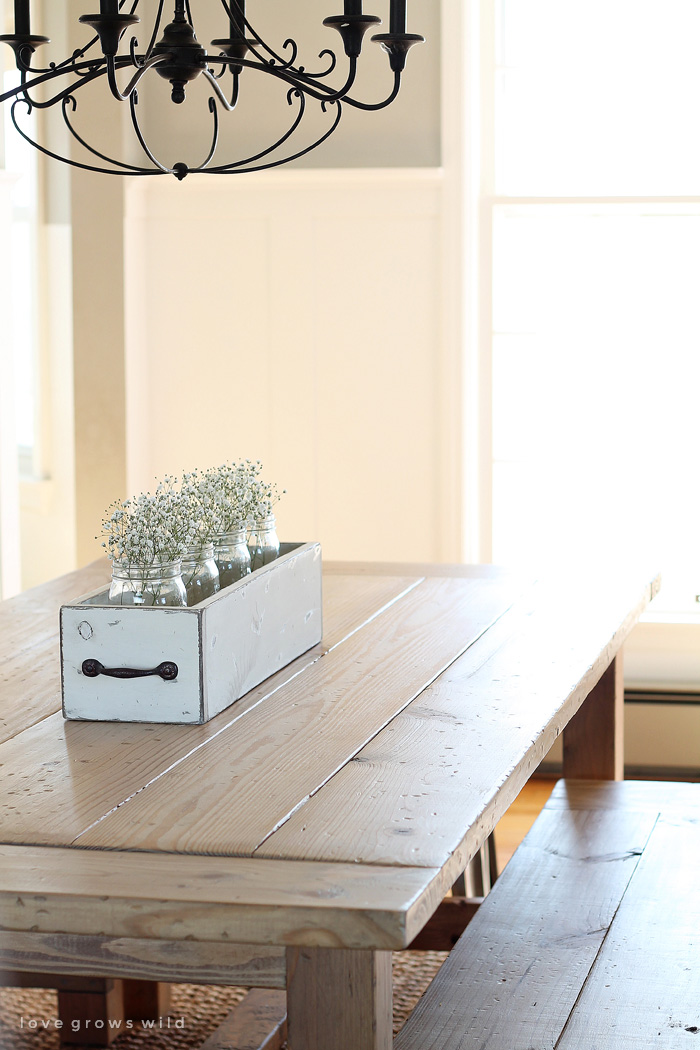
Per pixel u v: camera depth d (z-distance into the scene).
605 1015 1.67
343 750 1.59
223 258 4.20
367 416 4.20
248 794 1.43
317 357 4.20
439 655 2.09
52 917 1.17
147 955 1.26
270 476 4.26
